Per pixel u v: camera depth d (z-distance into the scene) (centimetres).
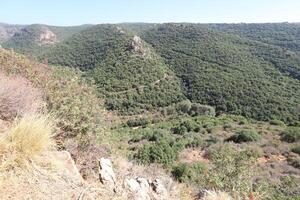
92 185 305
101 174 362
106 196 301
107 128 621
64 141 455
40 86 605
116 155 551
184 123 3738
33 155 255
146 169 536
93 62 7962
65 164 305
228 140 2906
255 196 653
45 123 297
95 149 497
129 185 369
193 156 2159
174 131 3681
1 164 238
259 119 5562
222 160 859
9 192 226
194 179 866
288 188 1274
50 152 282
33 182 244
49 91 579
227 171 797
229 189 710
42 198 238
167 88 6844
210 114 5584
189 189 531
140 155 1555
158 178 489
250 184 745
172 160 1730
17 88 447
